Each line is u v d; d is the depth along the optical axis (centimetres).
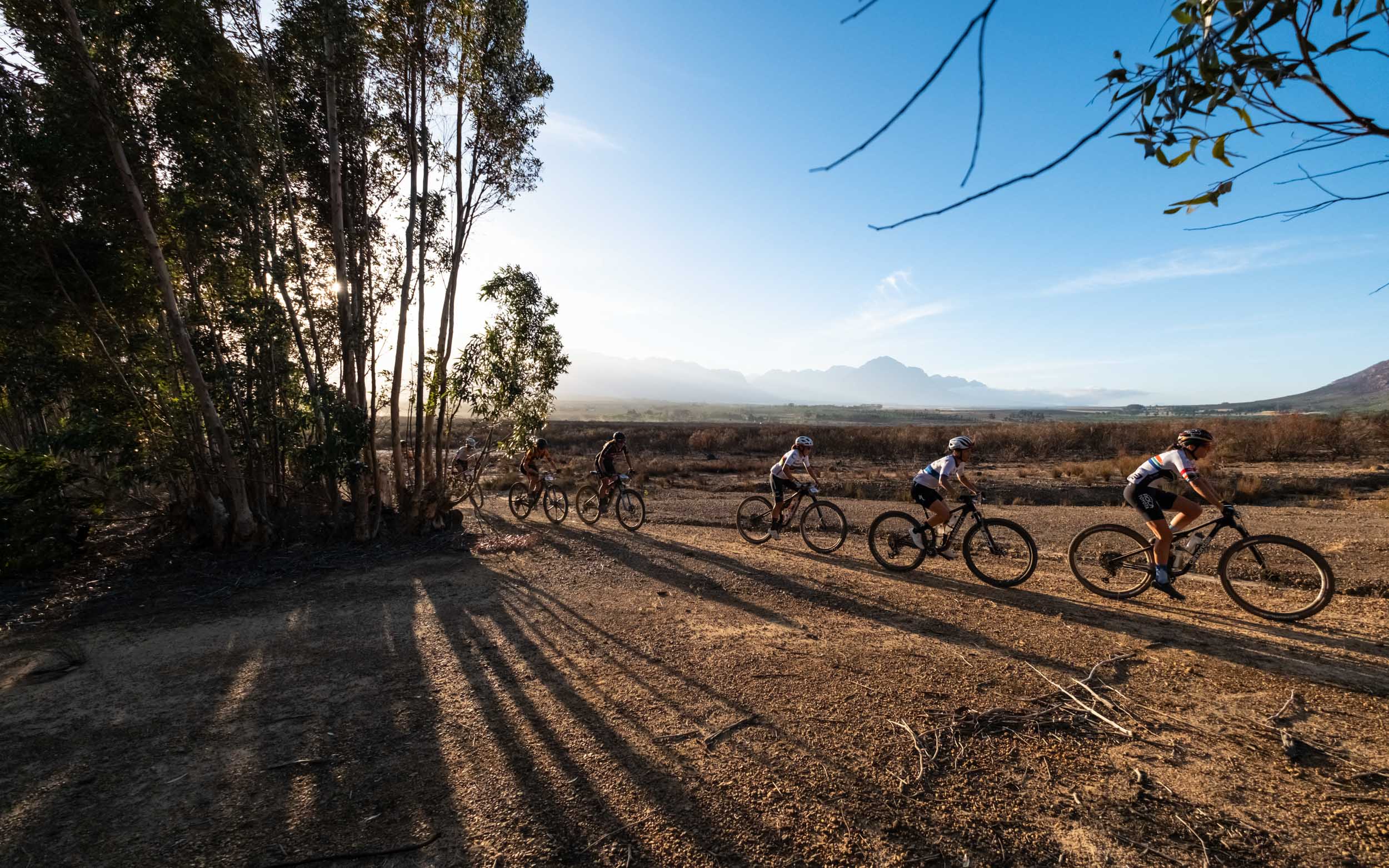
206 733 372
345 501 1123
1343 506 1236
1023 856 250
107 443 795
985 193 87
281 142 898
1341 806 278
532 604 638
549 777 316
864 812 281
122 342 824
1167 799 286
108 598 688
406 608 636
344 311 952
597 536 1034
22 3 697
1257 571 687
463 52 980
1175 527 589
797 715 378
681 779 311
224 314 837
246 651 518
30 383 779
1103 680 418
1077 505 1391
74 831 279
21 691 443
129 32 750
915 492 723
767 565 790
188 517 888
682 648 501
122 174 751
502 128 1033
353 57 894
